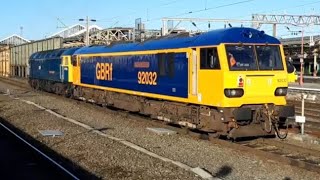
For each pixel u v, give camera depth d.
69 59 32.50
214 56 15.04
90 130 17.97
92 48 28.17
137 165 11.79
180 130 17.52
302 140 15.23
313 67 75.88
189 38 16.83
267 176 10.84
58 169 11.45
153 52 19.39
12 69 81.38
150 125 19.41
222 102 14.62
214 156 12.99
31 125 20.03
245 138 15.70
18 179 10.54
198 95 15.93
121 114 23.31
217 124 15.08
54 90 37.94
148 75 19.97
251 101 14.89
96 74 26.80
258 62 15.12
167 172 10.99
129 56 22.03
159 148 14.29
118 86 23.55
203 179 10.38
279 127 16.45
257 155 12.98
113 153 13.38
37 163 12.30
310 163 11.68
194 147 14.34
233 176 10.88
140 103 21.52
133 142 15.38
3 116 24.17
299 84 49.28
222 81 14.62
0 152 13.82
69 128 18.78
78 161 12.59
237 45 14.91
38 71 43.09
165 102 18.92
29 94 38.31
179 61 17.25
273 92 15.34
